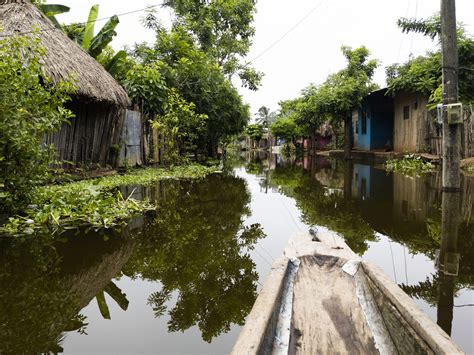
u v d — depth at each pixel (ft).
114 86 30.04
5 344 6.72
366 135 66.69
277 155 102.68
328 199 22.58
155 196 23.18
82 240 13.19
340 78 63.87
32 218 14.70
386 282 6.43
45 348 6.57
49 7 38.14
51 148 15.57
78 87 23.04
